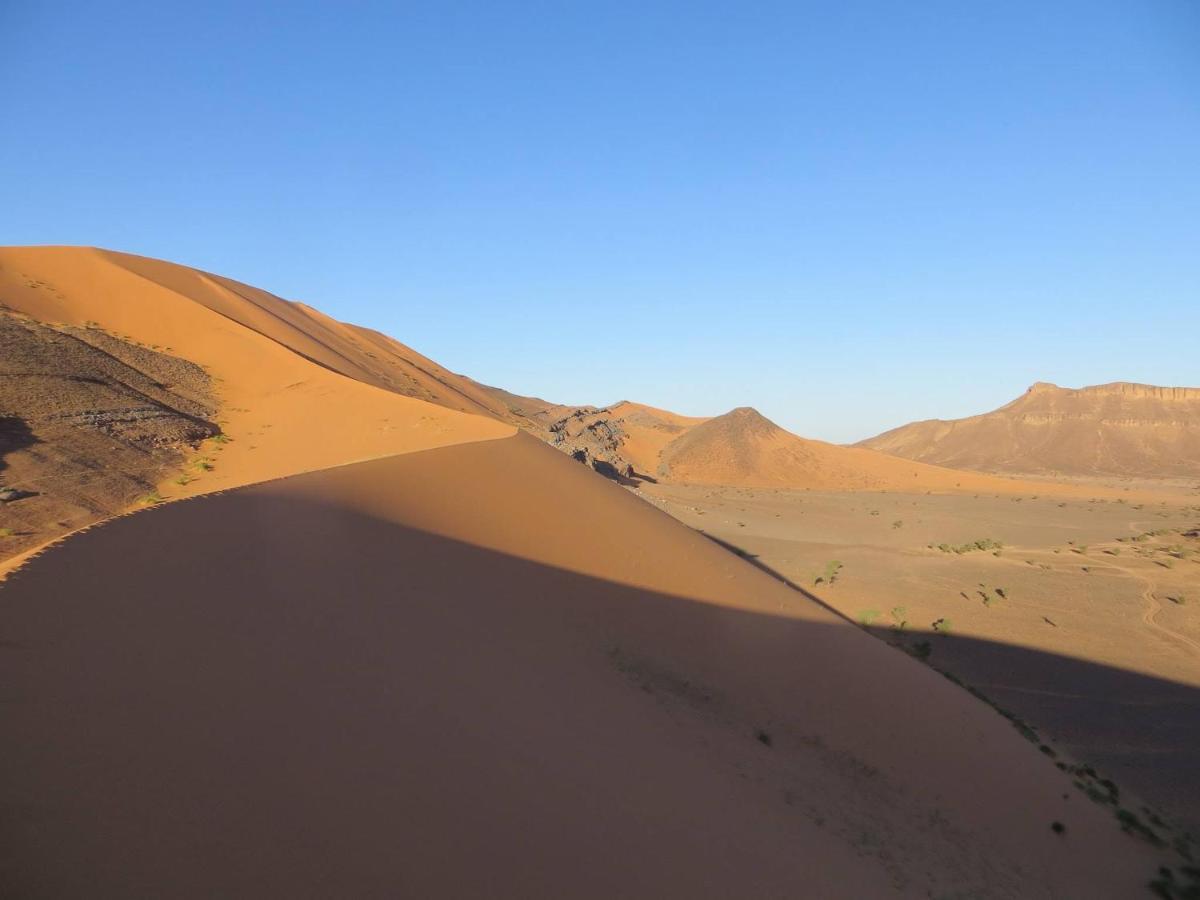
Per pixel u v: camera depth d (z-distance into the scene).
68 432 29.52
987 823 14.23
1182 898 13.15
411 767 7.98
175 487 27.84
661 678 15.26
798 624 21.19
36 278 50.56
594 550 21.06
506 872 7.00
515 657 12.70
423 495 20.66
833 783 13.62
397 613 12.33
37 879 4.99
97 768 6.27
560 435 91.50
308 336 69.25
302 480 19.41
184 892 5.33
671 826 9.28
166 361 45.53
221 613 10.15
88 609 9.23
